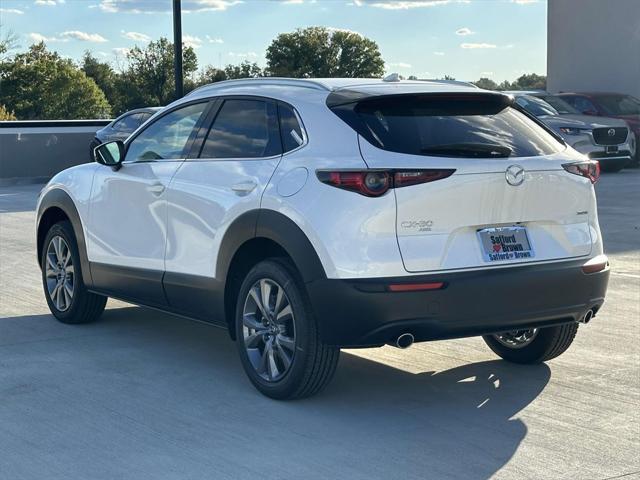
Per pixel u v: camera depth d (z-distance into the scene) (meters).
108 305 8.33
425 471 4.54
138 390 5.80
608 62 24.70
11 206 16.69
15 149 21.88
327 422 5.23
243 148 5.89
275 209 5.39
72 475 4.45
